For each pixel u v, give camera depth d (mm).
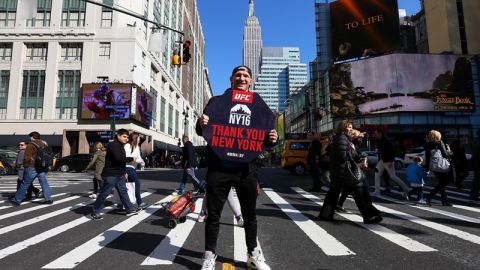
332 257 3727
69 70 35062
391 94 43250
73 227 5324
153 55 41125
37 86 35031
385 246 4160
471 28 46250
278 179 14727
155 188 11133
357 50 46906
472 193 7863
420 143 43500
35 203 7969
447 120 43000
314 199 8422
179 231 5020
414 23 56031
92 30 34938
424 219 5844
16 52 35344
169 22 49531
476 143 7836
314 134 10273
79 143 33562
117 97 33094
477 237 4598
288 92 156375
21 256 3799
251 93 3199
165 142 48375
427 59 43594
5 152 19891
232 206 5375
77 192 10227
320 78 56906
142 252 3934
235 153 3051
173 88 53594
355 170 5344
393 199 8367
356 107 44875
